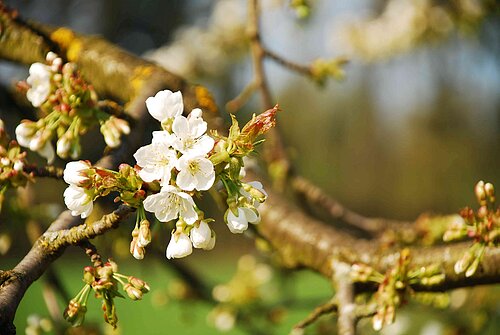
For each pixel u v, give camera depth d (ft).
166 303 5.98
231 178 3.06
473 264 3.55
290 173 5.19
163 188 3.02
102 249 5.14
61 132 3.44
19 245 14.48
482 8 7.37
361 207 26.96
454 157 24.39
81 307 3.18
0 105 4.92
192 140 3.05
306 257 3.99
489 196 3.55
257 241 4.16
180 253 3.07
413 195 26.00
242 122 12.62
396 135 26.89
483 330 5.49
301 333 3.69
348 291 3.73
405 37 8.81
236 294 5.96
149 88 4.03
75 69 3.47
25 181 3.36
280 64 5.13
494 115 22.86
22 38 4.27
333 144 25.67
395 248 3.87
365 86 24.63
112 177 3.09
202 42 8.75
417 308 5.78
